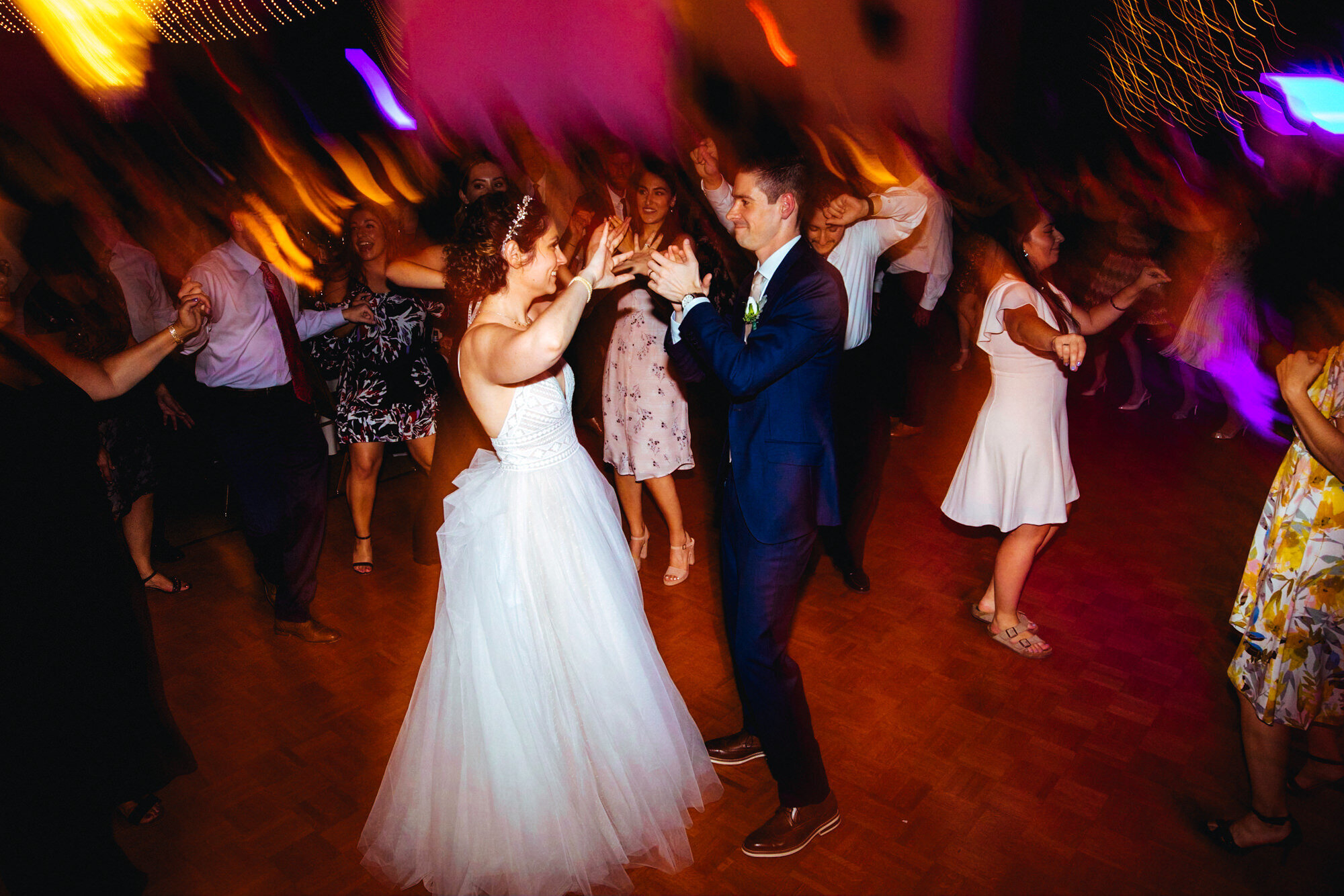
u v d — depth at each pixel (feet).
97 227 11.23
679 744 7.55
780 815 7.40
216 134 23.75
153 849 7.61
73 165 20.66
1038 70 24.94
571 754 6.79
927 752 8.57
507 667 6.65
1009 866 7.13
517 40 26.89
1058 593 11.62
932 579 12.09
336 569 12.94
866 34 26.73
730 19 27.07
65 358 6.79
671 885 7.03
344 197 23.12
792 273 6.72
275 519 10.44
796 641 10.59
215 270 9.66
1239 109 21.75
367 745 9.01
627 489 12.02
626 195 10.87
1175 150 22.30
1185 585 11.76
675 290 6.85
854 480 11.23
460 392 11.70
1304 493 6.49
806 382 6.83
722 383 6.61
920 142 24.29
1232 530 13.35
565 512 6.98
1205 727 8.89
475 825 6.76
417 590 12.26
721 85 27.48
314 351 12.15
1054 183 22.48
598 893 6.88
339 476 15.72
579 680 6.91
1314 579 6.43
